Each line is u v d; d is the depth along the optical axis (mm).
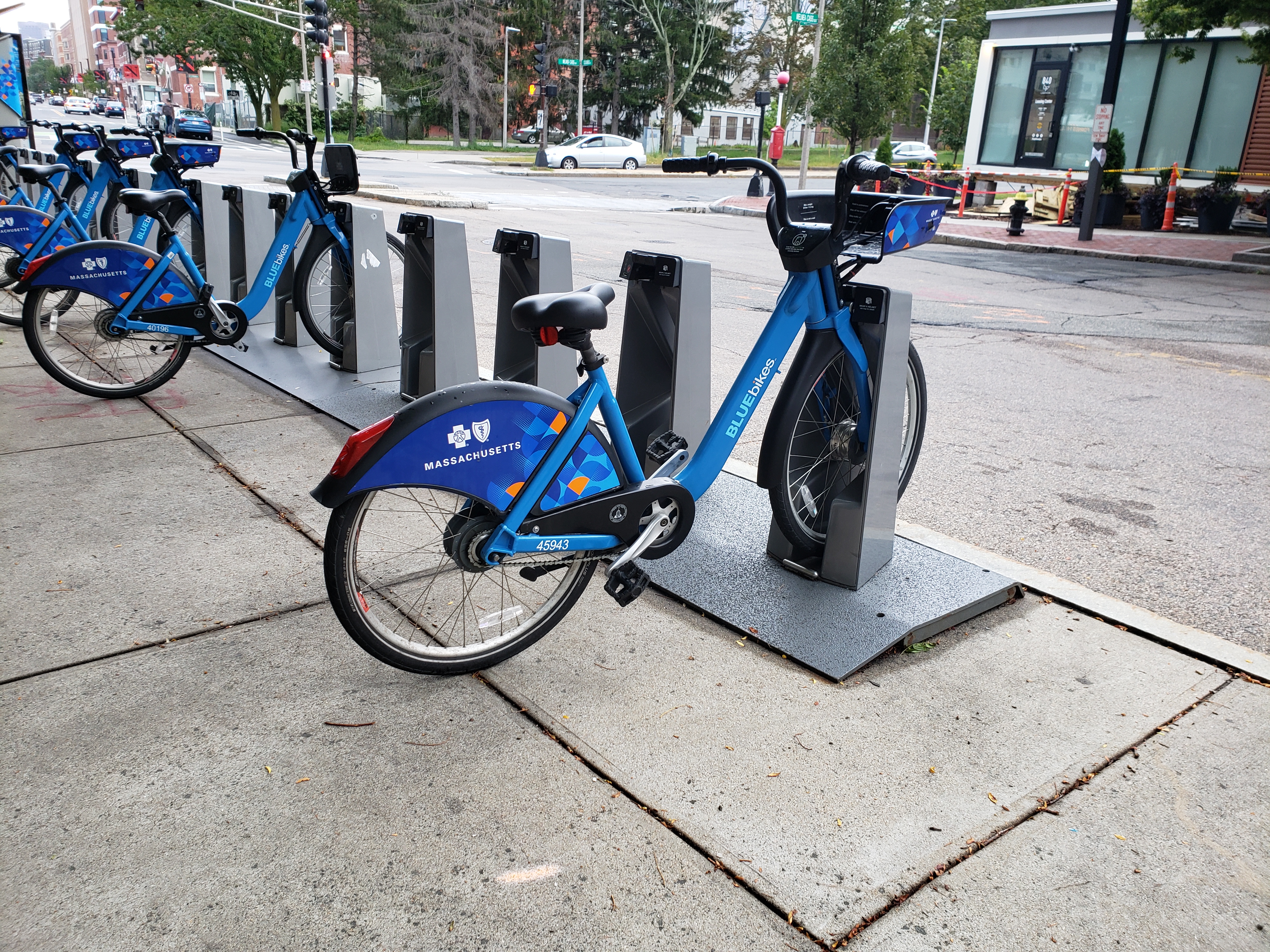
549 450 2477
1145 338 8164
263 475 4023
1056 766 2338
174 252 4855
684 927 1822
